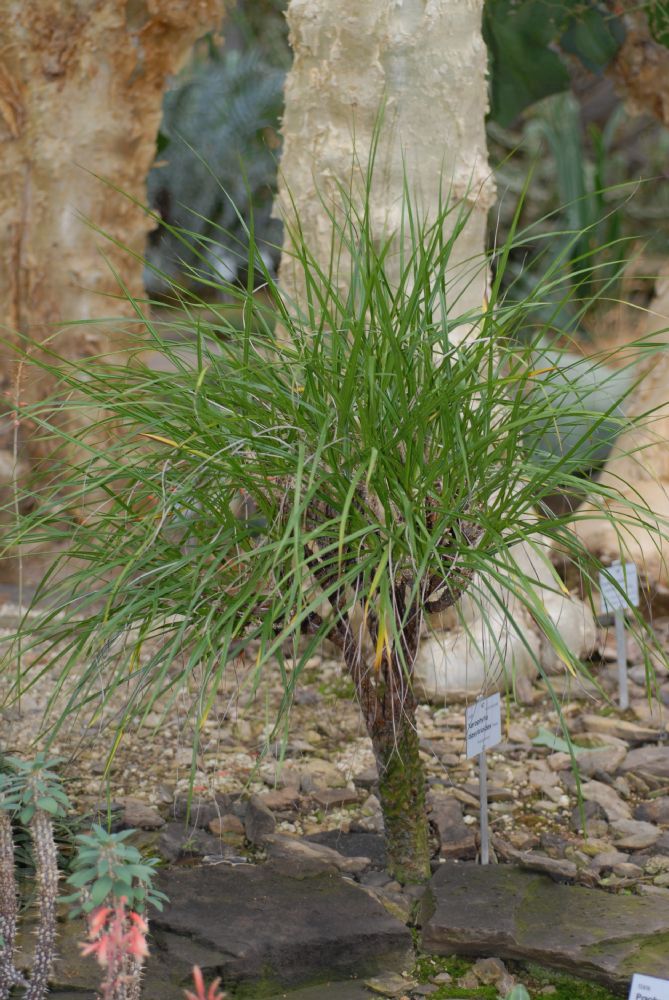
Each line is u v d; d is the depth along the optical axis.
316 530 1.46
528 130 5.63
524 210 6.13
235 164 6.80
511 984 1.71
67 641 2.96
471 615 2.79
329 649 3.01
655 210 5.94
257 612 1.76
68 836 2.01
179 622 1.67
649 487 3.37
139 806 2.18
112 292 3.55
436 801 2.23
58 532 1.83
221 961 1.68
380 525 1.57
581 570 1.80
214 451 1.65
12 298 3.53
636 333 4.29
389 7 2.59
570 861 2.04
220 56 7.00
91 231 3.49
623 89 4.03
